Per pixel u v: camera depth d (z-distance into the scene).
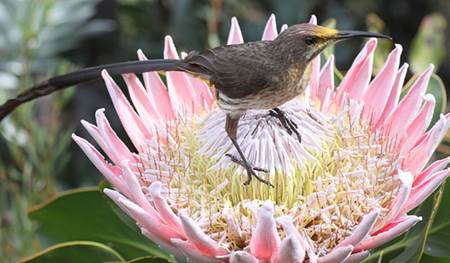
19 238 1.90
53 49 2.03
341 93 1.78
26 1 2.00
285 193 1.72
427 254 1.75
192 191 1.73
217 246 1.68
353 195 1.71
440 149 1.87
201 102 1.80
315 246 1.70
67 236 1.83
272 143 1.72
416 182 1.72
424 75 1.74
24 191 1.92
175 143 1.75
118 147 1.75
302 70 1.75
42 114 2.01
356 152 1.73
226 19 2.13
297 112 1.75
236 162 1.72
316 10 2.16
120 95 1.75
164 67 1.77
